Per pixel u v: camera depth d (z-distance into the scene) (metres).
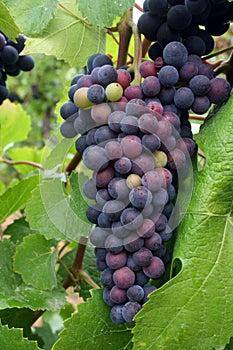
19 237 0.72
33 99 3.10
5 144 0.89
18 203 0.70
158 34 0.50
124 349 0.52
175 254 0.49
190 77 0.48
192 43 0.50
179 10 0.48
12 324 0.64
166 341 0.47
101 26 0.52
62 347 0.51
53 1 0.54
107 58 0.50
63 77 2.97
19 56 0.64
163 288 0.47
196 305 0.47
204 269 0.48
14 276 0.63
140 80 0.49
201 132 0.50
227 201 0.49
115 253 0.47
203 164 0.50
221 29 0.53
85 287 0.68
